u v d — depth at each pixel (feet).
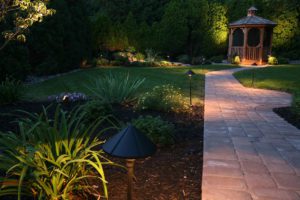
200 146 15.17
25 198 9.21
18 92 26.18
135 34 80.74
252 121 20.68
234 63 76.84
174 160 13.17
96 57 70.23
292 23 86.43
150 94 24.26
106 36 71.51
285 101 28.50
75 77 44.78
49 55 45.93
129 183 6.86
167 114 22.43
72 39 53.16
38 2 16.40
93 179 10.96
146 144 6.17
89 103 20.11
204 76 49.21
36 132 10.11
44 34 45.01
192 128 18.75
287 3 53.67
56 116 10.21
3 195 9.32
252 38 85.87
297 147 15.11
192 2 86.12
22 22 16.80
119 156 5.92
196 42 88.38
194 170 12.09
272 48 88.33
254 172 11.82
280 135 17.30
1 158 9.05
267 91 34.68
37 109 23.24
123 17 100.53
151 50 77.82
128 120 20.25
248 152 14.25
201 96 31.17
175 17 83.76
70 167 9.37
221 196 9.77
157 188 10.47
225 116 22.09
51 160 8.59
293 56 85.30
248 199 9.60
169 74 50.16
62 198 8.97
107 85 27.14
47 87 35.86
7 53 36.19
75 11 57.16
